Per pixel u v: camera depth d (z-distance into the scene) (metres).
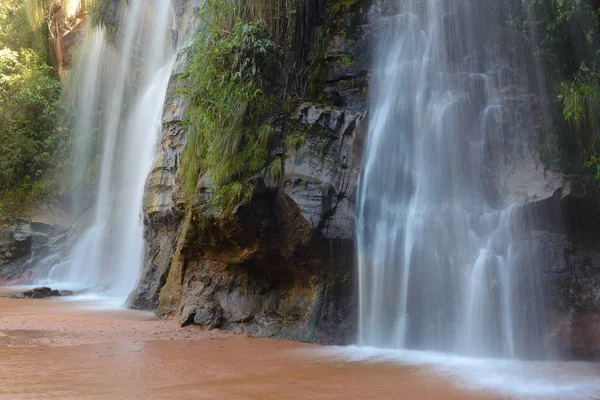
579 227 10.08
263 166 10.69
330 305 10.30
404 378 7.10
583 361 8.78
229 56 11.94
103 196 25.19
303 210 10.17
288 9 12.76
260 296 10.97
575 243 9.95
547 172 10.28
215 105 11.43
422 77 12.12
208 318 10.75
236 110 11.08
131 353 8.17
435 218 10.28
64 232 26.30
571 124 10.58
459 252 9.94
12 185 28.28
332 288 10.38
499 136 11.10
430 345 9.56
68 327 10.54
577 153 10.52
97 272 22.86
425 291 9.88
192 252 11.68
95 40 28.23
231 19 12.65
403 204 10.89
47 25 31.64
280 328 10.29
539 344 9.07
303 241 10.28
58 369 6.92
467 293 9.62
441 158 11.09
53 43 31.08
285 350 8.88
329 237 10.30
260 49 11.74
